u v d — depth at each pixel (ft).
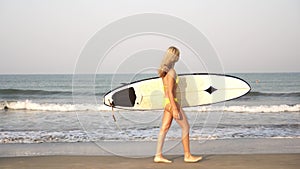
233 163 17.87
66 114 43.78
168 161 17.80
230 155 20.12
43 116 41.83
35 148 23.18
